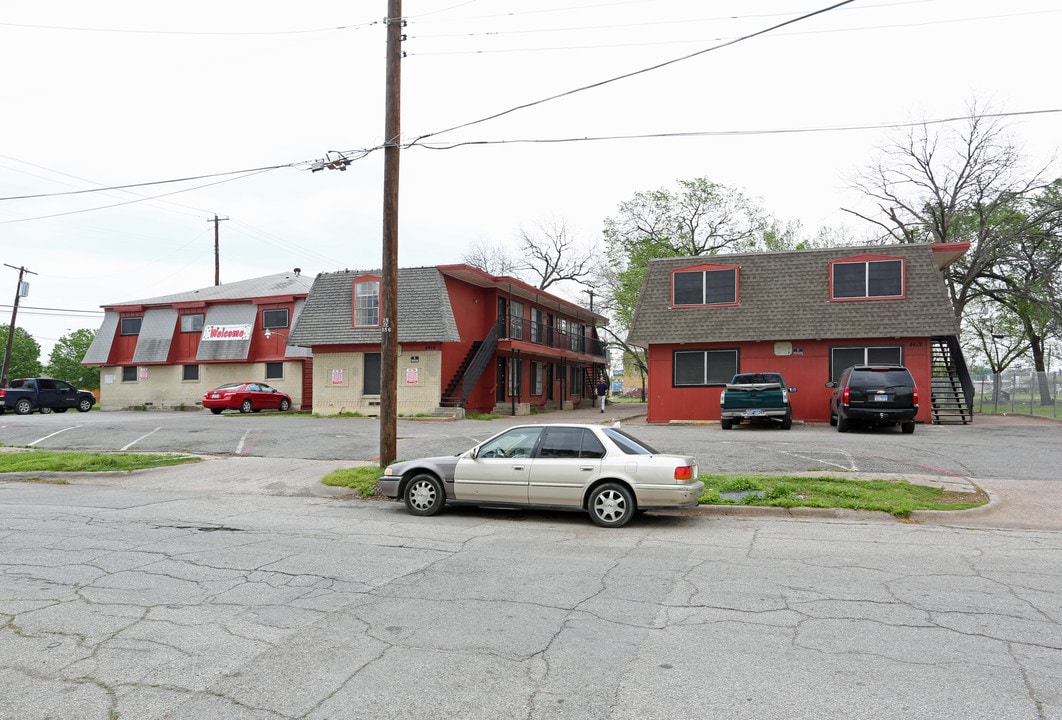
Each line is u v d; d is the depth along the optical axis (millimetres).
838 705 3957
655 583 6523
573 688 4199
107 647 4859
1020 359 50750
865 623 5352
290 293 36281
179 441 19469
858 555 7711
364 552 7895
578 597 6078
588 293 57375
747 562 7375
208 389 37594
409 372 30000
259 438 19781
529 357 38344
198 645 4902
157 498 12430
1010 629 5207
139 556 7652
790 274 24734
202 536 8844
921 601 5922
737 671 4438
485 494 10102
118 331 40094
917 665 4520
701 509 10547
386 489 10680
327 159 15117
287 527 9531
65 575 6805
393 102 13109
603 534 9016
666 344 25516
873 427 21453
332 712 3895
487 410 33438
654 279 26219
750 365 24609
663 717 3834
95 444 19500
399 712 3896
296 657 4684
